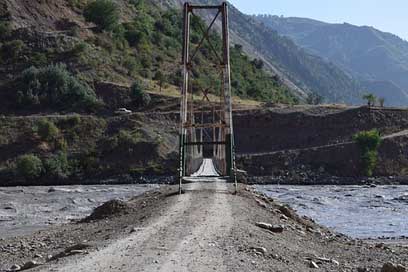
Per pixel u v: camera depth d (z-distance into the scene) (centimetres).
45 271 1739
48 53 17575
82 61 17238
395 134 14112
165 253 1961
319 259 2284
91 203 7012
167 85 17925
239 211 3209
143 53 19550
